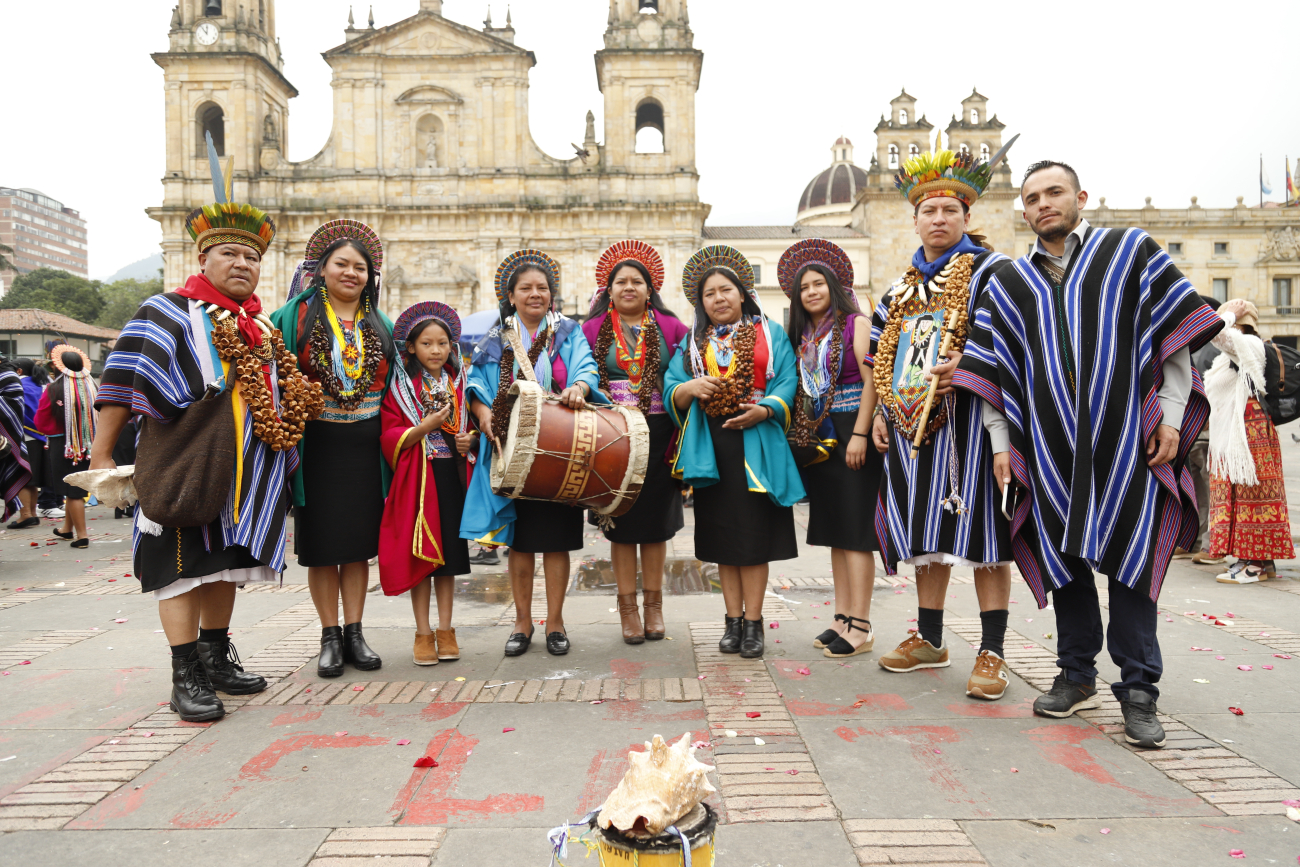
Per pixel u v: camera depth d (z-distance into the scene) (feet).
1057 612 11.73
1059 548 10.97
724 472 14.38
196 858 7.94
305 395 12.62
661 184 109.19
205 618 12.64
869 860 7.79
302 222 109.09
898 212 128.47
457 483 14.46
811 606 18.31
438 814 8.73
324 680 13.28
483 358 14.57
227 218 12.17
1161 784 9.29
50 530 33.63
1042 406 11.17
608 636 15.97
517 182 109.19
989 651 12.37
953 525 12.24
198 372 11.57
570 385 14.33
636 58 108.68
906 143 128.88
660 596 15.67
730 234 131.64
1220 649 14.34
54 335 137.49
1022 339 11.51
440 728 11.09
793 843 8.10
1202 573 21.17
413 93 109.70
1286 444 78.54
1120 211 158.61
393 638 15.96
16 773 9.89
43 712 11.95
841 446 14.69
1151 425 10.52
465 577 22.40
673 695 12.32
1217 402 19.97
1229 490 20.08
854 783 9.37
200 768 9.93
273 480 12.33
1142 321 10.67
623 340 15.29
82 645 15.55
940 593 13.48
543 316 14.85
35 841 8.29
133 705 12.23
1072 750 10.23
